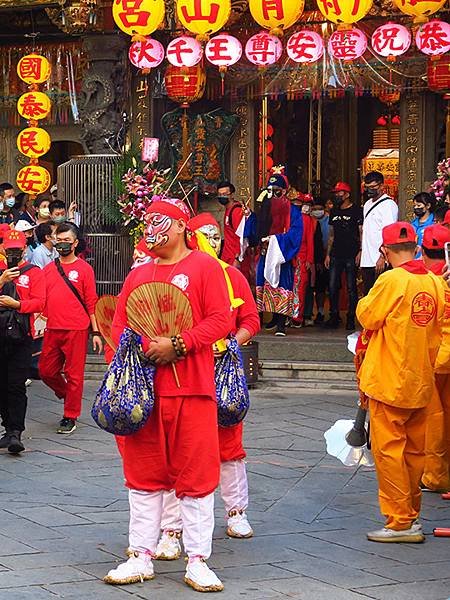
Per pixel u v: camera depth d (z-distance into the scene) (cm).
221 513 1019
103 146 1967
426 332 921
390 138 2273
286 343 1783
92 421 1459
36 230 1703
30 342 1250
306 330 2006
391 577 837
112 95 1969
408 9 1578
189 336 782
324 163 2338
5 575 817
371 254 1816
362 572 848
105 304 1003
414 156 2039
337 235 2012
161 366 791
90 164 1892
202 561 803
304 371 1722
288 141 2311
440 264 1063
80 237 1655
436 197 1738
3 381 1259
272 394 1644
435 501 1080
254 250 2042
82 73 2172
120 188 1827
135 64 1803
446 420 1087
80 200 1897
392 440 927
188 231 823
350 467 1199
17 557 863
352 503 1058
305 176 2317
